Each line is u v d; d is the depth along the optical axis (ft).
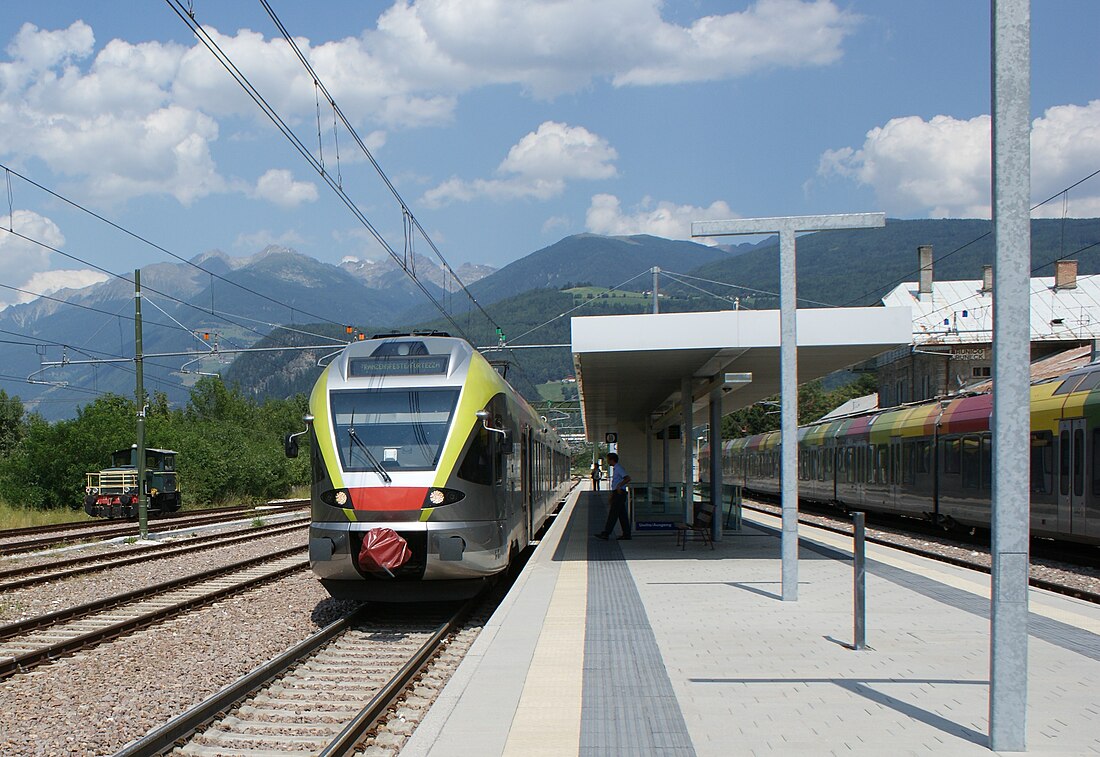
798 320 53.01
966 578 46.68
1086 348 133.18
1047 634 31.94
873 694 24.27
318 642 36.27
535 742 20.65
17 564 67.41
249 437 195.83
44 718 26.61
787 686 25.18
